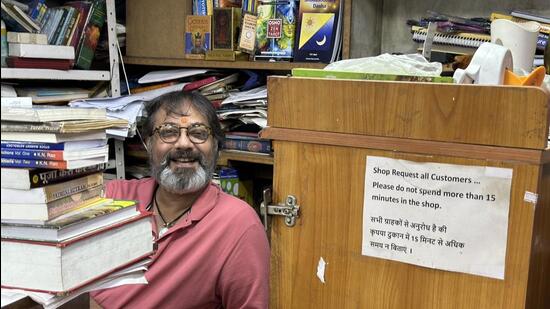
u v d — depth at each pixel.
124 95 2.35
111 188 1.45
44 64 2.00
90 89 2.32
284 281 1.09
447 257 0.93
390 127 0.95
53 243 0.69
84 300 0.75
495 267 0.89
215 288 1.29
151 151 1.38
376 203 0.97
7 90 2.02
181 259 1.27
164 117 1.36
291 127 1.04
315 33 2.02
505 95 0.85
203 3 2.24
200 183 1.32
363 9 2.05
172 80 2.32
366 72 1.03
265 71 2.38
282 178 1.06
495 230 0.89
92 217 0.73
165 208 1.38
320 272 1.04
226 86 2.22
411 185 0.94
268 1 2.10
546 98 0.83
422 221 0.94
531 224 0.86
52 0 2.26
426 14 2.13
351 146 0.98
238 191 2.19
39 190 0.69
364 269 1.00
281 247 1.08
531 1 1.94
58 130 0.70
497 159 0.87
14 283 0.71
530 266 0.88
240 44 2.16
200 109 1.37
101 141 0.80
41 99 2.11
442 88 0.90
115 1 2.44
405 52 2.18
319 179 1.02
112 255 0.77
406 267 0.97
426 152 0.92
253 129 2.16
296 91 1.02
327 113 1.00
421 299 0.96
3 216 0.70
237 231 1.29
